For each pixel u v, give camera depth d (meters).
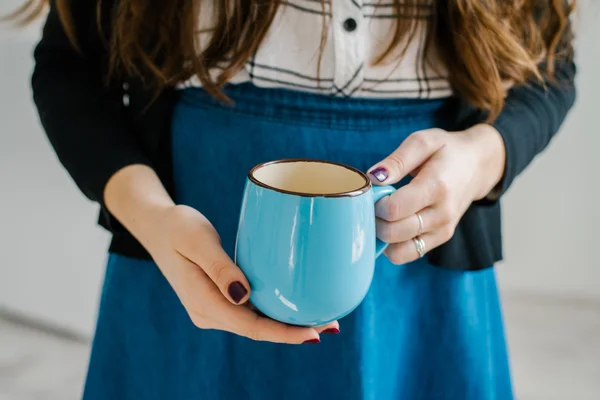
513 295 2.03
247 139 0.69
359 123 0.69
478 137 0.66
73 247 1.69
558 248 1.94
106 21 0.73
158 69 0.68
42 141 1.57
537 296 2.01
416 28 0.66
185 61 0.67
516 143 0.69
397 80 0.68
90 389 0.80
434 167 0.59
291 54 0.66
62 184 1.62
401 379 0.78
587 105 1.74
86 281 1.73
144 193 0.64
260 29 0.63
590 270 1.95
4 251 1.71
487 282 0.80
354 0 0.64
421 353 0.78
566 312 1.96
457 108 0.74
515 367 1.71
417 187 0.57
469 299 0.76
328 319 0.53
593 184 1.83
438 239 0.61
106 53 0.75
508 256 1.98
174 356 0.76
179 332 0.75
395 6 0.66
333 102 0.68
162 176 0.74
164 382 0.77
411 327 0.77
